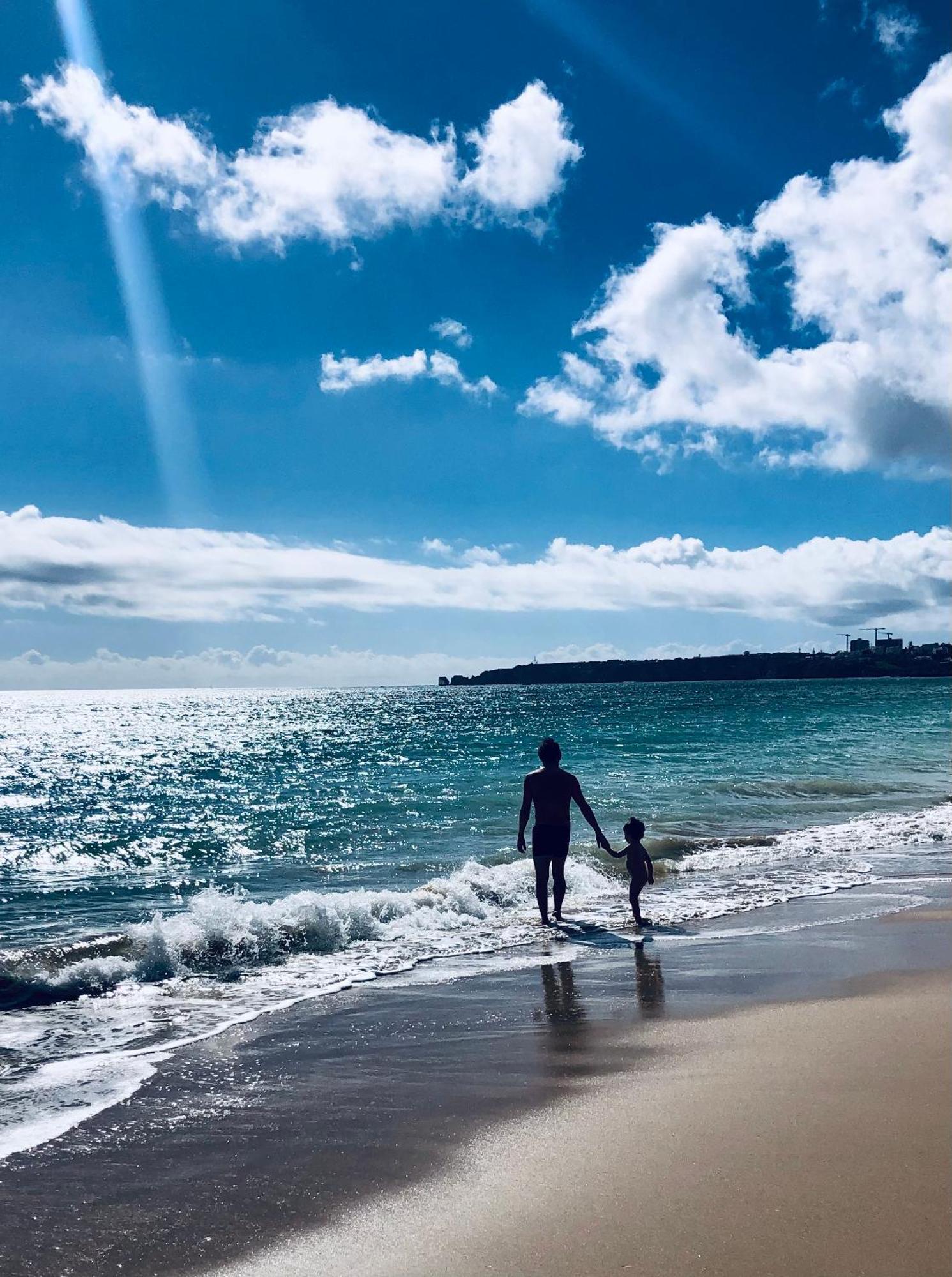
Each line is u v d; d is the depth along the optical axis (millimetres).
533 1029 5859
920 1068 4680
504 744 46969
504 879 11617
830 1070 4711
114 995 6938
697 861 13773
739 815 18969
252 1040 5766
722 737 43000
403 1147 3998
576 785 9953
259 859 16438
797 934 8680
